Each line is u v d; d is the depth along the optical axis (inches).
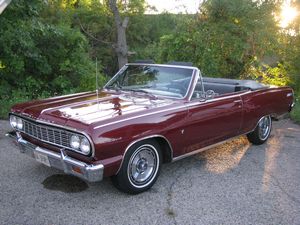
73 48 443.8
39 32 405.7
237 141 269.0
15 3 358.9
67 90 423.2
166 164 213.3
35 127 168.2
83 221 144.7
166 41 452.1
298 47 444.1
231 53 427.2
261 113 246.5
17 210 150.6
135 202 162.6
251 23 415.8
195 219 150.4
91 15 835.4
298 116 354.3
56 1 655.1
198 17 440.1
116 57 879.1
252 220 151.9
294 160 230.7
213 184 186.5
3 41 369.4
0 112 311.7
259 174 203.6
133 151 162.7
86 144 147.3
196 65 432.8
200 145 200.1
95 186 176.9
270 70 462.9
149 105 178.4
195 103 193.0
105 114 160.9
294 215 157.8
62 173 190.2
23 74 408.5
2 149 225.3
